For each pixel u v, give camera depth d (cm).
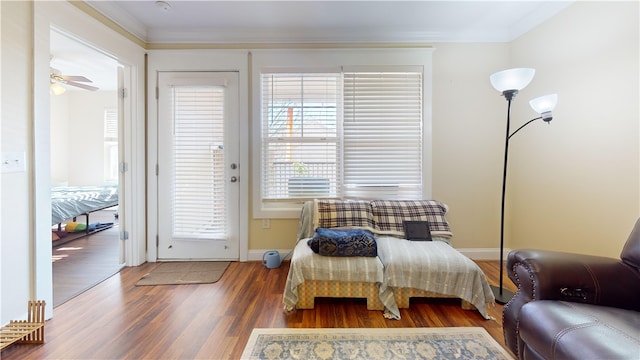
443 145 292
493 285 238
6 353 151
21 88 172
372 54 287
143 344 160
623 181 187
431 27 279
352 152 293
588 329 99
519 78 199
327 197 296
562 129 230
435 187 293
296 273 197
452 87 290
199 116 290
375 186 294
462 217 294
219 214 293
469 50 288
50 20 189
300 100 292
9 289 168
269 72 289
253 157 292
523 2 236
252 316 190
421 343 162
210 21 268
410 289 201
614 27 190
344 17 261
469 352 155
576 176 219
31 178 178
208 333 171
